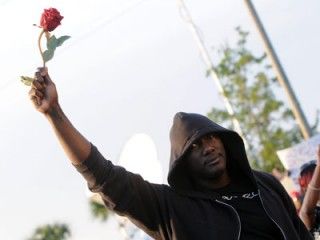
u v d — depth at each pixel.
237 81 36.53
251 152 33.31
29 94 5.71
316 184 7.62
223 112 36.19
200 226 5.99
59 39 5.74
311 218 7.71
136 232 11.73
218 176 6.17
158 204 6.05
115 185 5.90
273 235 6.11
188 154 6.18
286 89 23.50
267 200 6.21
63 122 5.74
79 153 5.81
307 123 23.25
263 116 36.06
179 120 6.24
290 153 14.02
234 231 5.99
